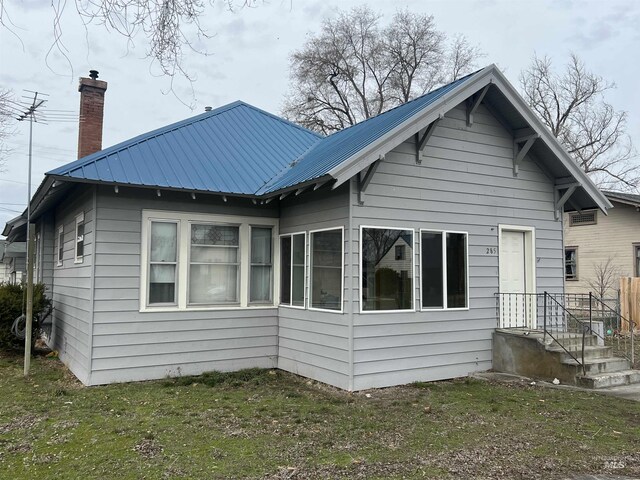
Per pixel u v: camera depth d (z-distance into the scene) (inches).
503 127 416.5
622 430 245.9
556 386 345.1
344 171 311.9
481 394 322.3
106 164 349.7
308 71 1402.6
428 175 373.4
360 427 247.1
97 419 255.0
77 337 374.9
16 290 468.4
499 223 409.1
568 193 433.1
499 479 183.0
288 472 186.4
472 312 390.9
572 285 888.3
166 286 368.2
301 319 378.9
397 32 1393.9
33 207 454.6
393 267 351.9
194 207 378.6
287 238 404.5
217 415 265.7
